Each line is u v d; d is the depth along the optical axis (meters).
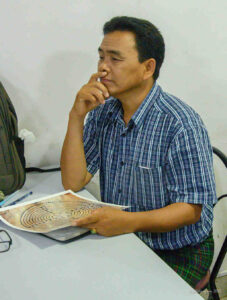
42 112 1.44
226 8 1.56
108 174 1.20
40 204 1.04
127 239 0.92
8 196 1.17
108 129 1.19
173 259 1.13
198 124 1.04
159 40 1.04
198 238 1.12
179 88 1.62
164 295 0.72
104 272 0.79
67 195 1.11
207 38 1.58
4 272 0.79
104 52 1.04
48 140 1.49
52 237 0.91
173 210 1.00
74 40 1.39
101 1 1.38
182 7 1.50
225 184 1.79
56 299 0.71
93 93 1.07
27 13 1.30
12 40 1.31
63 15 1.35
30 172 1.40
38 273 0.79
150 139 1.08
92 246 0.89
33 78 1.38
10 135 1.17
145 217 0.97
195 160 1.01
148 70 1.07
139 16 1.45
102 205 1.02
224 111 1.74
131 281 0.76
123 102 1.12
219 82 1.68
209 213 1.18
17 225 0.93
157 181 1.10
